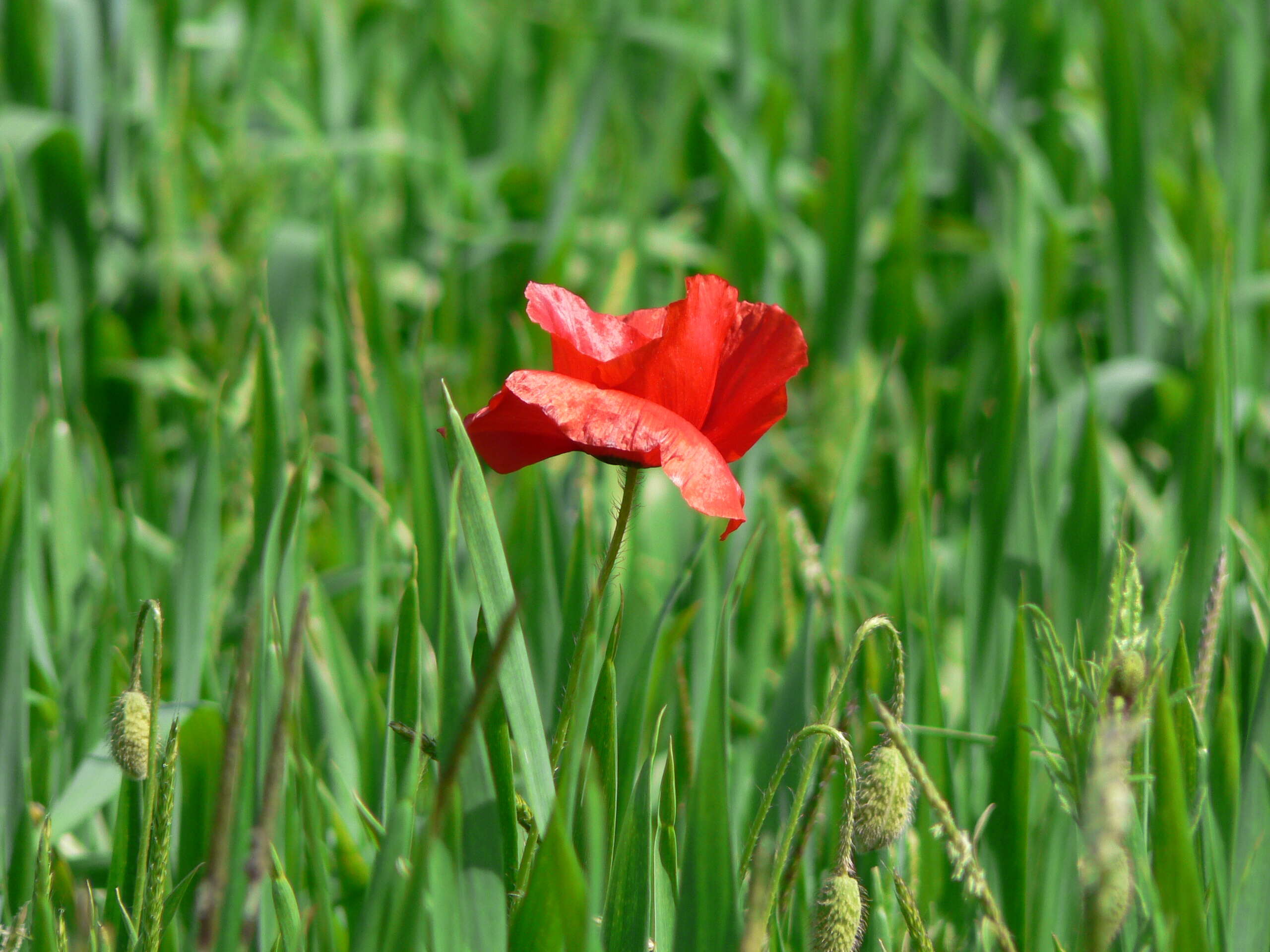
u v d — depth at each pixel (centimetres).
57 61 205
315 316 191
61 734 121
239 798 109
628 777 113
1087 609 124
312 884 115
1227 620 122
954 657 140
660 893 110
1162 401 182
